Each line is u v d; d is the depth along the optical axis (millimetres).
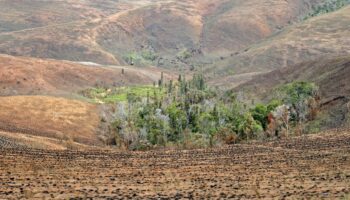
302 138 90250
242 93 183625
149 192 46406
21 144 84812
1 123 124438
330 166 58969
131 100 167500
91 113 153375
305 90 140750
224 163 65875
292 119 127000
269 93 187500
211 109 136250
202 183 51219
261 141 97688
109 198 43281
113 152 81500
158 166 64125
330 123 115875
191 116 127188
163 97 171625
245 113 124688
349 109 115688
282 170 58281
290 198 41938
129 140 113500
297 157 68000
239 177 54688
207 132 116250
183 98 164875
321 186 47031
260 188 47438
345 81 150750
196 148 93562
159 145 111875
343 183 47906
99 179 53312
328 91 149250
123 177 55156
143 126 120188
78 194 44562
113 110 157875
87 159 69688
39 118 139875
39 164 61562
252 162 65812
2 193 43094
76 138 125000
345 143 78062
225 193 45375
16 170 55688
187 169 61406
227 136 109812
